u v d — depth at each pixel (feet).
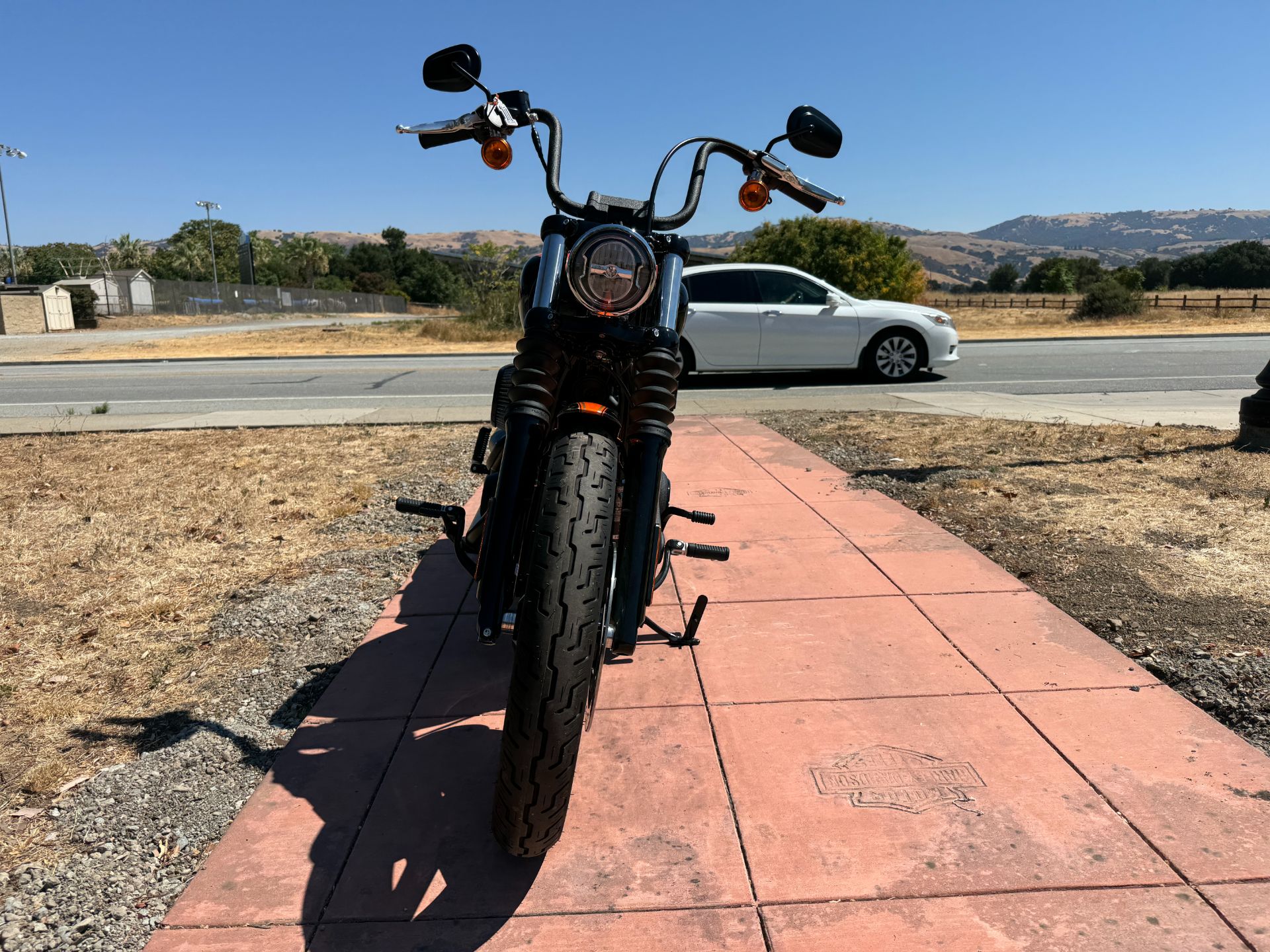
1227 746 9.32
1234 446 22.63
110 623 13.48
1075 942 6.76
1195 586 13.43
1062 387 38.70
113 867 7.93
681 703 10.48
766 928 6.97
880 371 41.24
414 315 245.04
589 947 6.82
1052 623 12.41
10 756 9.81
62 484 21.99
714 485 20.66
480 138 9.33
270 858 7.88
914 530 16.78
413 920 7.12
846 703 10.41
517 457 7.47
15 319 124.77
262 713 10.65
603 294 7.39
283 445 26.78
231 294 204.64
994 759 9.20
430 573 15.06
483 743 9.73
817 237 134.92
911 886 7.40
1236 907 7.07
